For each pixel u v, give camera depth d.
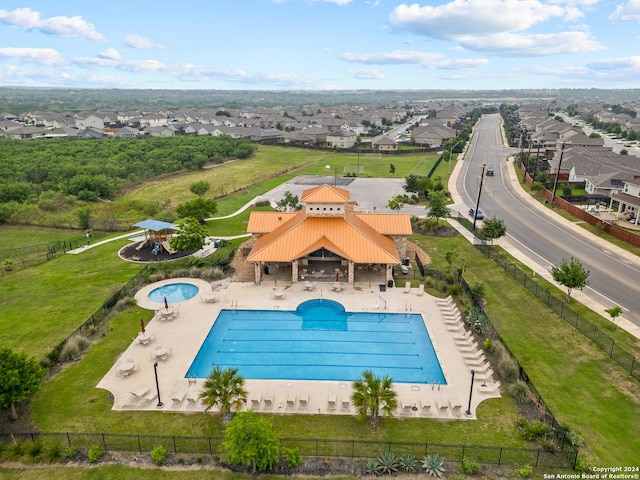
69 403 27.64
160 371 30.84
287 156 141.75
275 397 28.34
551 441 24.02
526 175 97.06
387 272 44.38
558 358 32.66
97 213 72.88
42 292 44.28
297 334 36.19
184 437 24.11
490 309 40.38
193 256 52.91
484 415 26.72
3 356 25.52
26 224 69.38
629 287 44.25
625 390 28.91
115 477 22.16
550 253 54.22
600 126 194.62
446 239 60.12
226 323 37.81
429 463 22.66
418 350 34.00
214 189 95.31
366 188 92.81
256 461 21.81
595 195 78.31
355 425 25.89
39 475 22.30
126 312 39.41
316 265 48.91
